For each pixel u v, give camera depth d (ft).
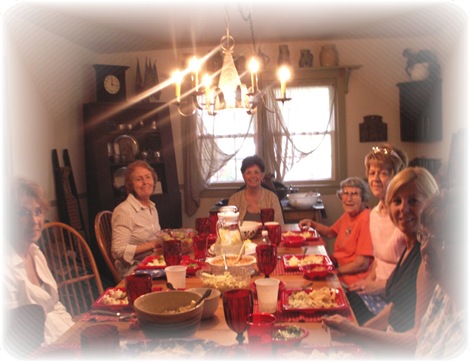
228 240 7.93
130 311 5.77
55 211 14.92
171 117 18.61
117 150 17.63
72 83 16.48
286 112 18.40
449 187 3.83
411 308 5.67
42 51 14.29
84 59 17.47
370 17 15.07
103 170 16.75
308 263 7.55
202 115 18.47
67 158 15.64
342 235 9.02
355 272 8.20
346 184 8.90
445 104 15.55
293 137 18.51
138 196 10.15
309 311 5.51
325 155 18.61
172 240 7.27
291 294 6.03
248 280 6.22
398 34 17.24
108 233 10.73
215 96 8.95
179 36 16.75
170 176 17.88
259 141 18.56
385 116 18.25
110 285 15.21
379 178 7.84
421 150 17.39
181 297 4.80
